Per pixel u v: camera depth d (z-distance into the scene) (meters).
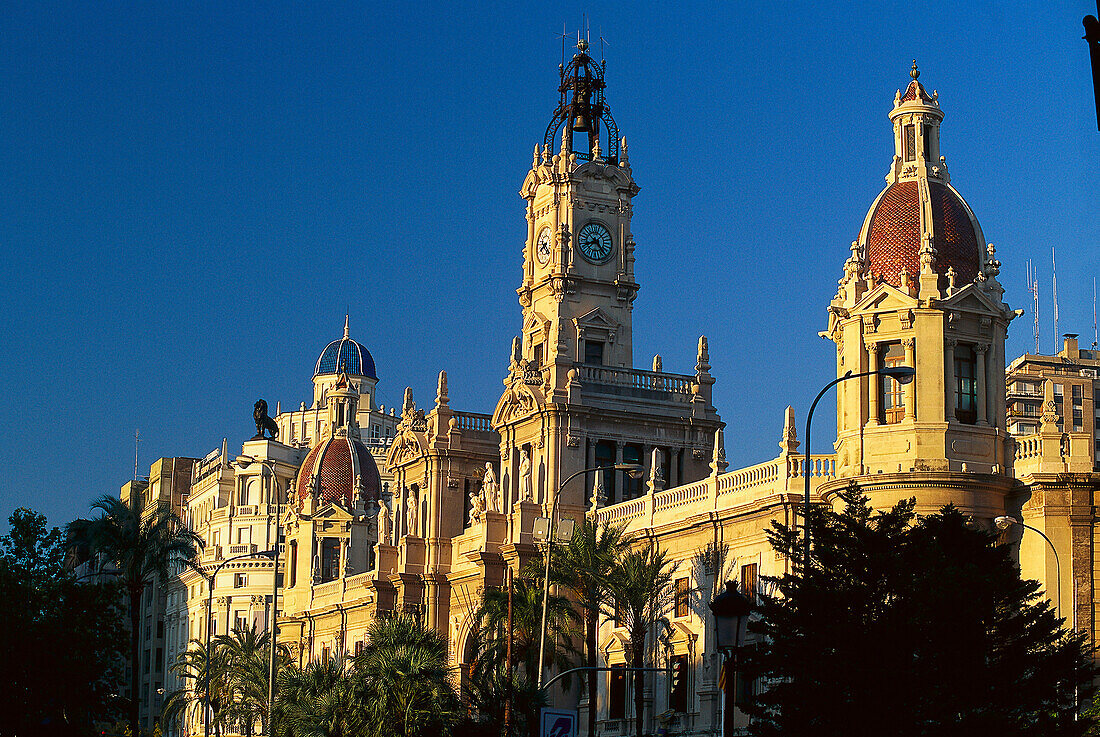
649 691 100.81
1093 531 81.75
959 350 85.19
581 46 127.31
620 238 122.69
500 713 89.56
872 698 61.97
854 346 86.25
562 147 124.56
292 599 164.12
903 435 83.50
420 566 130.25
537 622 95.12
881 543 66.19
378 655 95.44
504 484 120.75
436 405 131.38
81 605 99.75
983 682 61.78
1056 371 195.88
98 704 100.38
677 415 117.88
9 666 95.38
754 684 91.50
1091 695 70.25
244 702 140.00
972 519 76.75
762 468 94.44
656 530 102.06
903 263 86.00
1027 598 65.56
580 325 120.00
